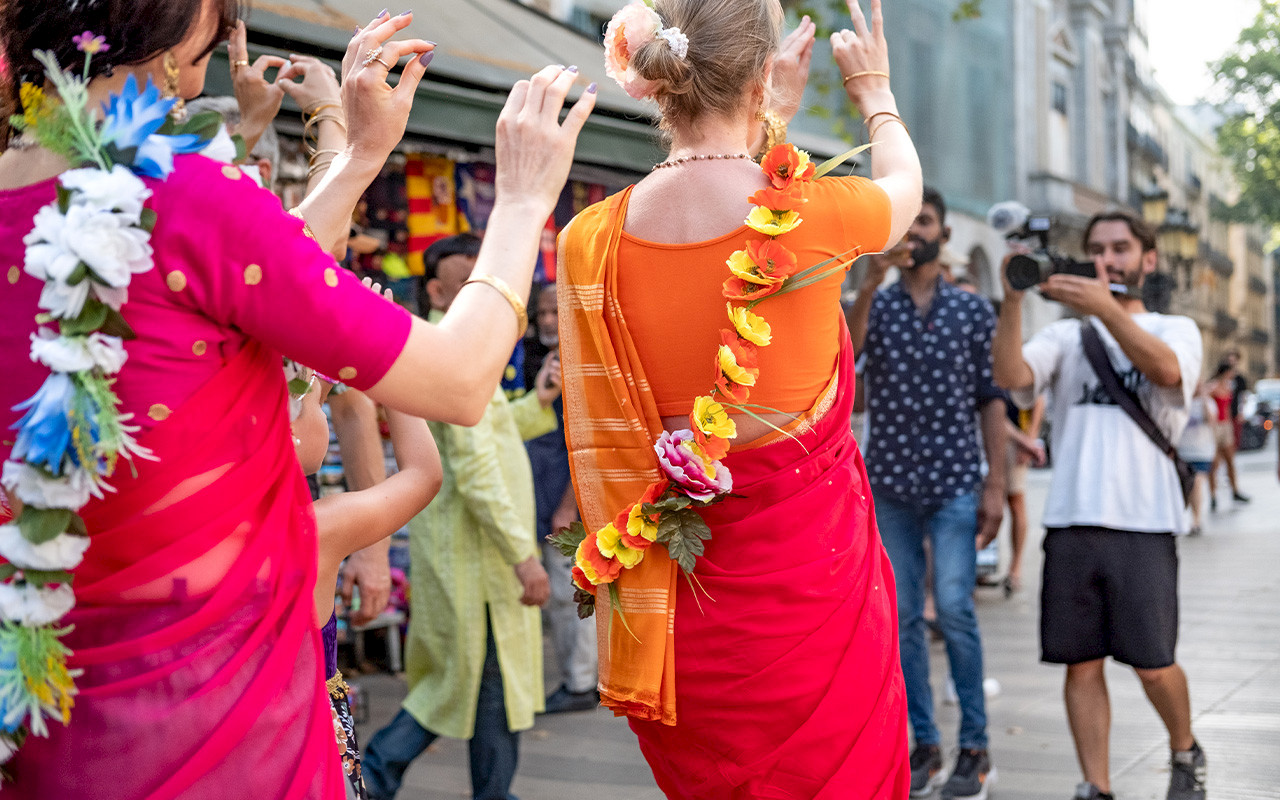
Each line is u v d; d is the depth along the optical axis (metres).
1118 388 3.48
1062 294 3.34
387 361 1.28
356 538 1.69
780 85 2.11
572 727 5.00
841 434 1.88
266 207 1.25
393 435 1.82
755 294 1.76
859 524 1.88
